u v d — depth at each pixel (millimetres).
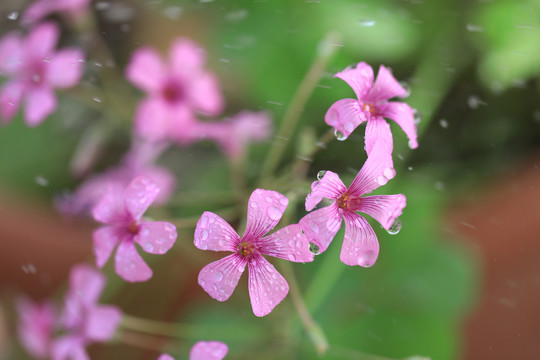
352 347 364
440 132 407
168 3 431
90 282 316
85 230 387
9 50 324
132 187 276
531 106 407
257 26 406
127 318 338
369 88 274
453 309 372
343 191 268
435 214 378
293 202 302
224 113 406
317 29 397
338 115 268
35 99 323
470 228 382
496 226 381
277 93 396
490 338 377
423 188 378
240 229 304
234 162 364
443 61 400
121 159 407
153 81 346
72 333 316
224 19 414
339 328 366
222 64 407
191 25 425
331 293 371
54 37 324
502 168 402
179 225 283
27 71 325
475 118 408
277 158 336
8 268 381
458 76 409
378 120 271
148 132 348
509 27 399
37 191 402
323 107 389
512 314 377
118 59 414
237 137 360
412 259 372
